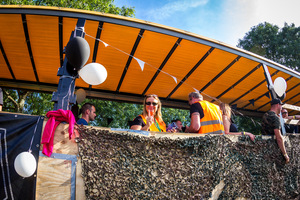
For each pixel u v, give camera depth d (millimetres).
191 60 6070
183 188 3975
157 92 7652
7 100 13883
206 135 4375
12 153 3361
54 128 3555
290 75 6785
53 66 6438
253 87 7375
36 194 3330
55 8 4441
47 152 3447
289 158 5414
